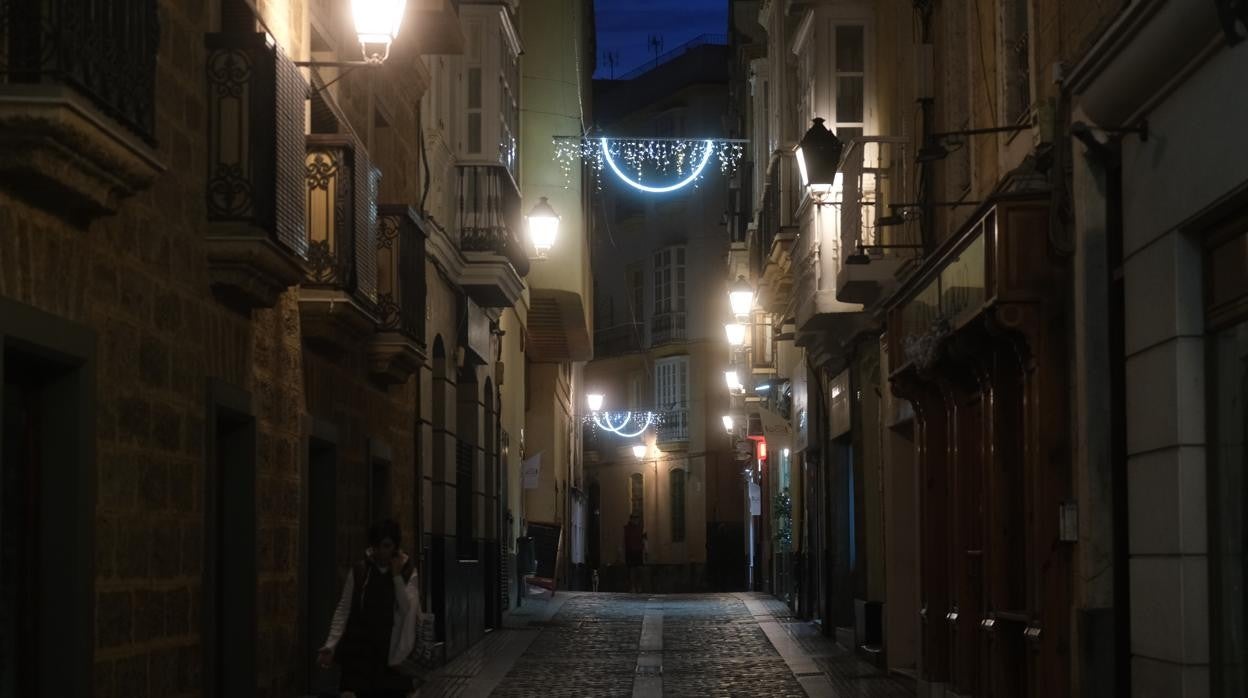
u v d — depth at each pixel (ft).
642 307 188.65
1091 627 34.09
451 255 66.03
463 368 73.26
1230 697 27.48
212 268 32.53
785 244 77.92
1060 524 35.63
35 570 24.98
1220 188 26.48
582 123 120.78
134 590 27.99
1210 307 28.45
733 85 142.51
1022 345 36.96
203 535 32.17
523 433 108.47
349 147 40.88
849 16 64.90
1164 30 27.40
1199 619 28.53
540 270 102.94
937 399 50.47
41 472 25.09
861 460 67.82
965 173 48.57
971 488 45.78
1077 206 35.09
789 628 81.76
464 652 68.90
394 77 55.36
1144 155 30.73
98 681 26.12
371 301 44.24
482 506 77.25
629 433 188.65
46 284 24.06
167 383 29.89
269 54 32.99
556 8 102.83
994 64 43.86
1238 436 27.17
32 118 21.84
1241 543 27.02
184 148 30.86
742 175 127.54
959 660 45.57
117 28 24.61
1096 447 34.50
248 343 35.78
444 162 67.41
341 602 35.29
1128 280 31.76
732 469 175.63
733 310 111.34
